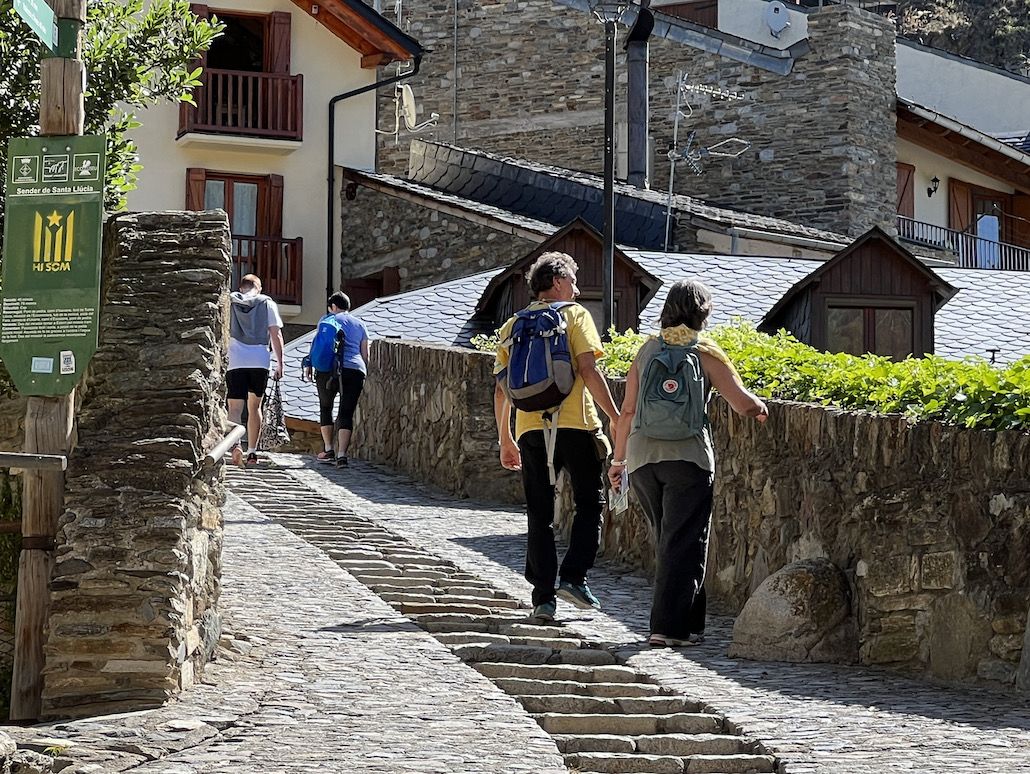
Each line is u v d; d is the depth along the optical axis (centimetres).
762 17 3803
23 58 1016
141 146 3183
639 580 1148
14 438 898
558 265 936
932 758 647
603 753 694
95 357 783
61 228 791
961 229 4112
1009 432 807
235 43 3331
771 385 1061
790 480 991
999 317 2538
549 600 941
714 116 3803
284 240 3219
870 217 3716
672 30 3691
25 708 761
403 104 3516
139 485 740
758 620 885
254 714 707
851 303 2381
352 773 611
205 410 772
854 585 897
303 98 3259
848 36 3684
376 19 3256
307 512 1377
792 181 3716
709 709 752
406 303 2559
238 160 3234
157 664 723
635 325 2441
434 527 1366
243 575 1052
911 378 930
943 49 5059
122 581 729
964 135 3838
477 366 1636
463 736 676
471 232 3030
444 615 941
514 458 959
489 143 3947
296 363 2295
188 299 799
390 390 1884
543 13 3900
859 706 756
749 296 2534
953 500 835
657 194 3341
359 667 805
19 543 877
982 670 807
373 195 3203
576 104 3856
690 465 902
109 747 639
